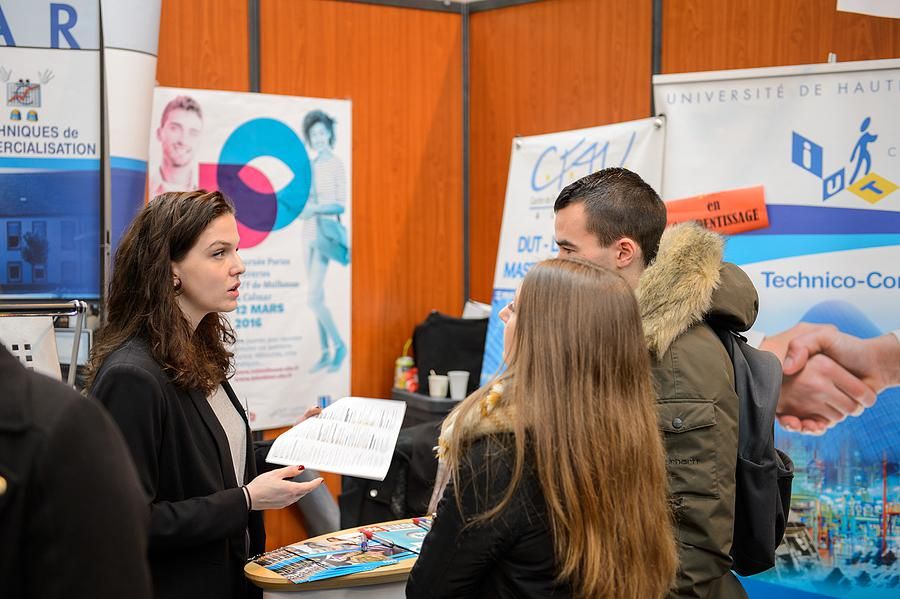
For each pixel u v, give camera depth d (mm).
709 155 3465
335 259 4219
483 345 4223
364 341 4348
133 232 1954
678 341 1698
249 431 2209
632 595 1350
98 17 3162
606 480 1334
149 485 1803
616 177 1909
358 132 4234
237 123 3930
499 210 4387
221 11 3875
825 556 3322
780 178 3352
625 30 3814
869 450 3250
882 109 3176
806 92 3291
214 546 1912
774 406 1799
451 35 4422
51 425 955
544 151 3912
